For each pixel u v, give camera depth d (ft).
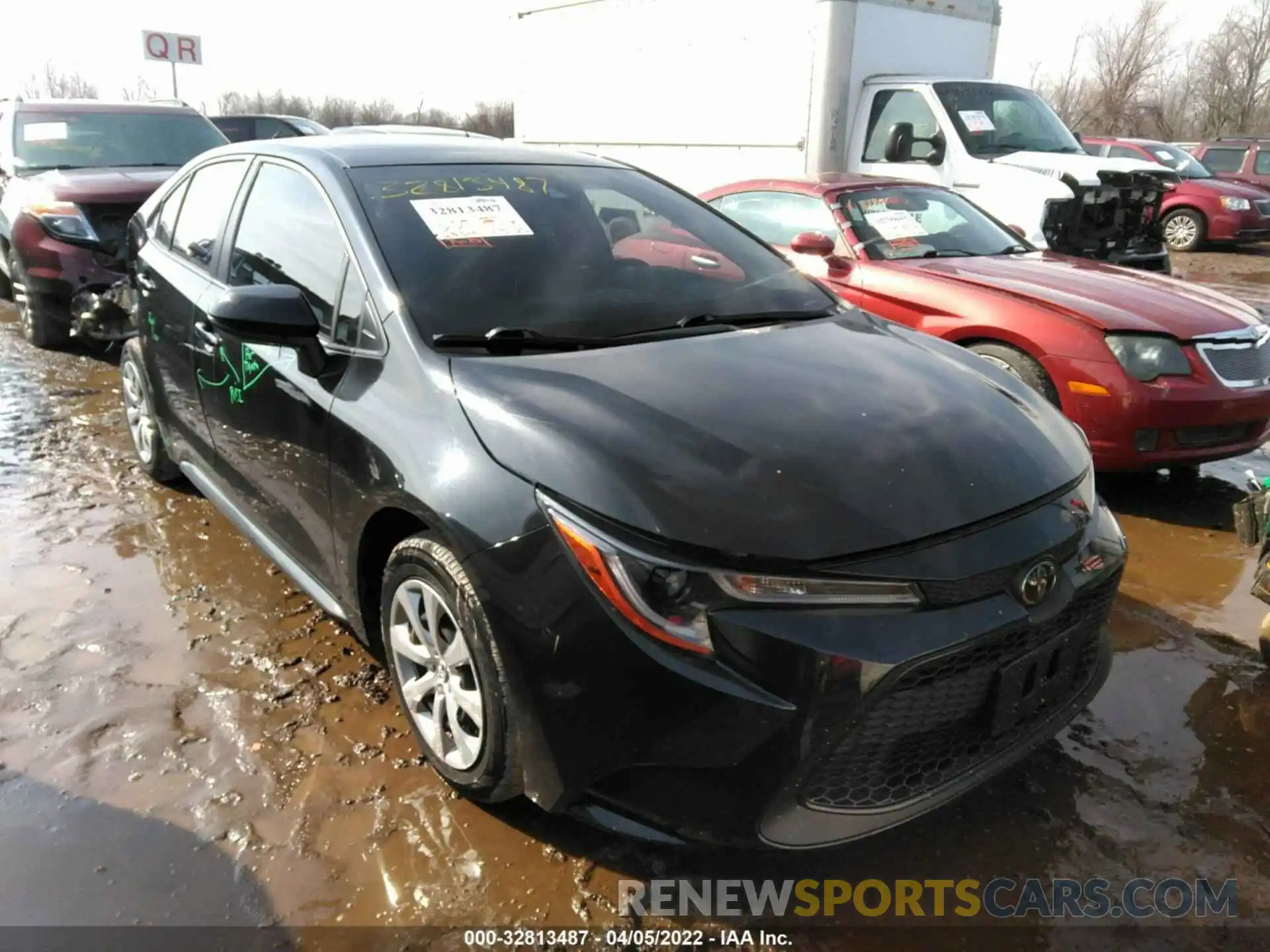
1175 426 13.91
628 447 7.06
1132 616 11.68
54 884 7.32
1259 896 7.43
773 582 6.42
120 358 22.93
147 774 8.52
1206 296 15.62
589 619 6.61
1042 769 8.85
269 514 10.58
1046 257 18.21
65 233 21.08
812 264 17.70
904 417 7.87
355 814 8.09
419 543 7.79
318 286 9.68
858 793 6.83
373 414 8.33
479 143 11.96
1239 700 9.93
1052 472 7.83
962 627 6.63
